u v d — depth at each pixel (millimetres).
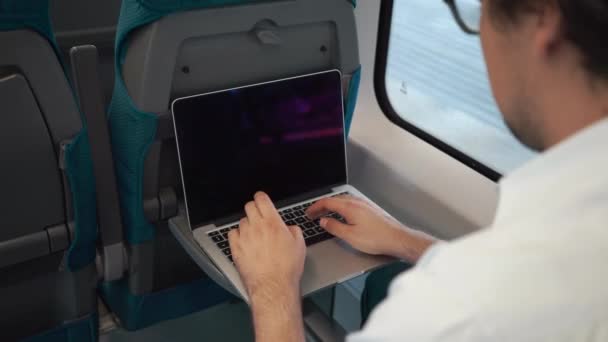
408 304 566
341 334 1866
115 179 1476
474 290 528
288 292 1080
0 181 1260
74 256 1457
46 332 1585
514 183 557
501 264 525
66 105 1246
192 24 1271
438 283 555
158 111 1322
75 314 1605
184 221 1453
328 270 1306
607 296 500
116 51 1304
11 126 1208
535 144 587
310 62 1518
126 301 1778
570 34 507
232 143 1405
